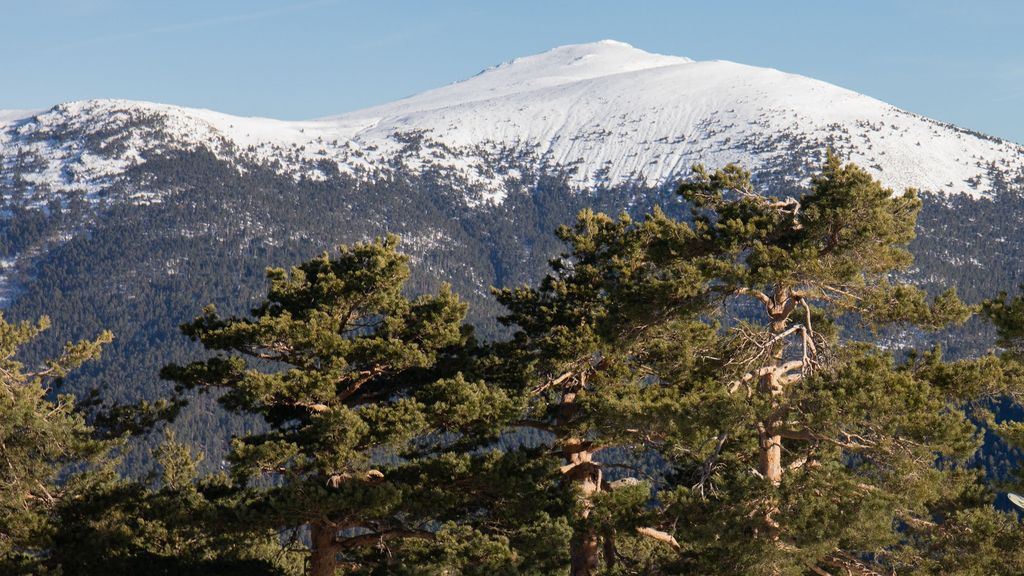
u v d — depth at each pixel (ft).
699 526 114.62
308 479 132.46
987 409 124.98
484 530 141.69
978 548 115.65
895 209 125.59
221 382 147.84
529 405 152.66
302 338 141.08
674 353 148.15
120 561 147.43
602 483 153.17
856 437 120.98
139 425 159.94
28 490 143.43
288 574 170.40
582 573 149.48
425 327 148.25
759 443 127.44
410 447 155.53
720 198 135.54
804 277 123.54
